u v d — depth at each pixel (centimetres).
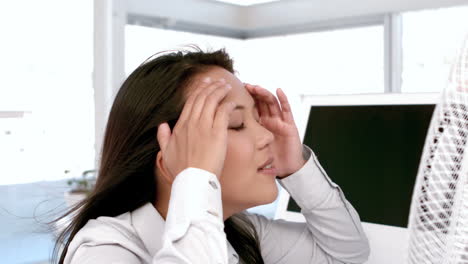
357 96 122
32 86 316
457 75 41
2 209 298
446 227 42
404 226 111
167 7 425
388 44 417
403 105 115
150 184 77
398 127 115
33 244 296
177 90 75
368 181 118
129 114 77
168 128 66
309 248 96
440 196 42
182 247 56
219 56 82
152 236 73
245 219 94
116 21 380
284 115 92
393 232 112
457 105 41
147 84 76
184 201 58
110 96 345
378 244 114
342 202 94
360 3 423
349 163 121
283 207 129
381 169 116
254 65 504
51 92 323
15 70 310
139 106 76
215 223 57
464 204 41
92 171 308
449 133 41
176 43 439
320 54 460
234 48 503
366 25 432
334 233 93
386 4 408
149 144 75
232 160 71
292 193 93
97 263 63
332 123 125
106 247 68
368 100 120
